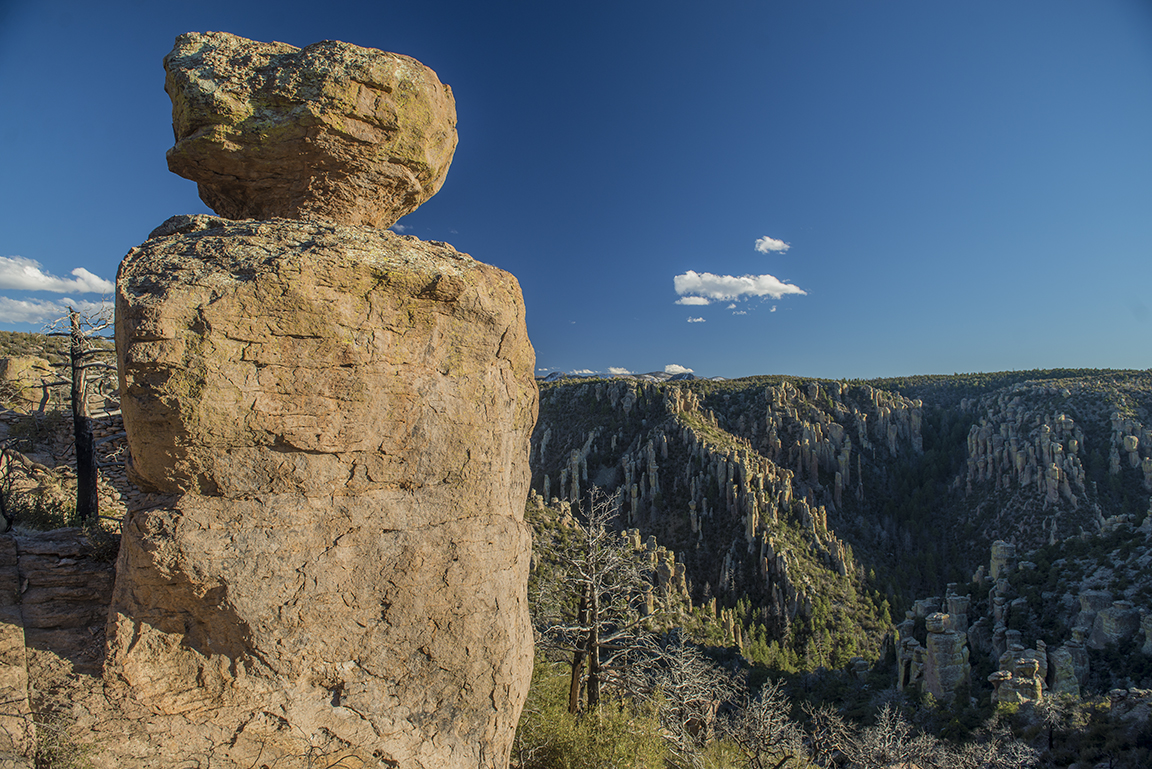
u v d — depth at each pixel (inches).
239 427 220.2
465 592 261.1
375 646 241.3
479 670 262.5
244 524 224.5
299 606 228.8
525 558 312.5
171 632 222.8
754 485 4448.8
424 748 246.5
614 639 652.1
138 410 212.4
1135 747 1208.2
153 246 241.4
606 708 580.7
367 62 287.7
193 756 218.2
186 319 212.5
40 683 216.2
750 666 2218.3
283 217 296.4
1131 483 4244.6
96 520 382.0
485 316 274.5
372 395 242.1
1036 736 1482.5
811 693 2182.6
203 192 307.7
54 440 695.1
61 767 202.4
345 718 234.7
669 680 652.1
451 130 340.2
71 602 239.9
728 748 740.0
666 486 4975.4
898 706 1973.4
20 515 354.0
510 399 297.6
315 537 233.3
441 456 260.8
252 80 277.7
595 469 5492.1
